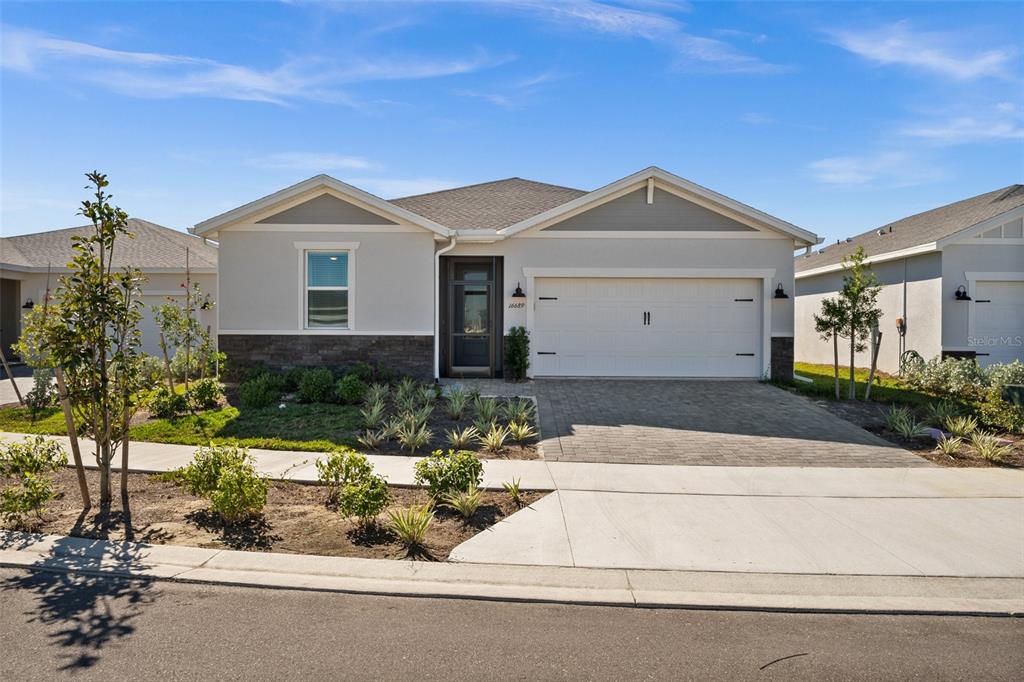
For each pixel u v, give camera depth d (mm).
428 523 5770
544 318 14836
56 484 7156
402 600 4562
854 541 5715
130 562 5086
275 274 14016
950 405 11555
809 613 4469
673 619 4340
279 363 14055
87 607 4379
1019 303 15898
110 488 7043
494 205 17047
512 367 14344
